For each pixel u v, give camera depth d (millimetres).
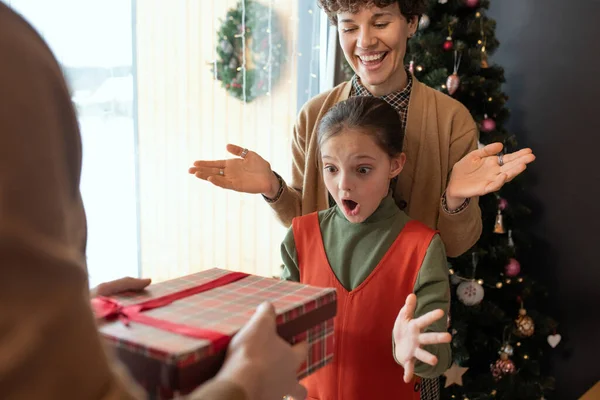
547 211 2059
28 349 305
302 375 694
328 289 752
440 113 1150
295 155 1304
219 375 511
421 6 1110
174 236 2791
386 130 936
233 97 2602
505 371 1785
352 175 938
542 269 2086
